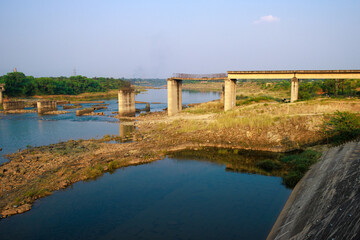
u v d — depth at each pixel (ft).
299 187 63.21
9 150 110.73
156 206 61.00
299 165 77.77
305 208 47.78
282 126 111.96
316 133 103.40
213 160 93.20
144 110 263.70
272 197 63.87
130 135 137.69
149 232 50.60
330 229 34.83
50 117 218.79
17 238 49.57
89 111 247.09
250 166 86.22
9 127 169.89
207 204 61.21
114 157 95.55
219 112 186.91
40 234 50.80
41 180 75.00
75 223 54.44
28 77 480.64
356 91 231.91
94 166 85.87
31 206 61.93
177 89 212.02
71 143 118.83
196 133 121.70
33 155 99.09
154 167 87.51
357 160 54.13
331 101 156.35
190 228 51.55
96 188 71.46
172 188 70.74
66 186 72.69
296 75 175.11
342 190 43.52
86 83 554.05
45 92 452.35
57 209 60.39
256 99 216.54
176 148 107.24
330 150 81.51
